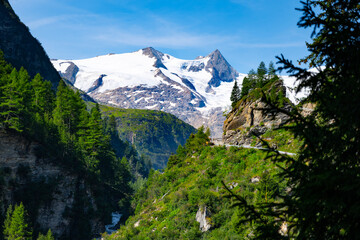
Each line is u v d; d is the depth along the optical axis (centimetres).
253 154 5125
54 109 11044
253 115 5950
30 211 7919
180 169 7462
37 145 8656
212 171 5347
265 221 702
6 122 8125
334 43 671
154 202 7144
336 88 644
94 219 9500
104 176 11444
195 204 4844
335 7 700
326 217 617
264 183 2583
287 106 4778
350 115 606
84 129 11069
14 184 7838
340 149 643
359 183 527
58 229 8456
